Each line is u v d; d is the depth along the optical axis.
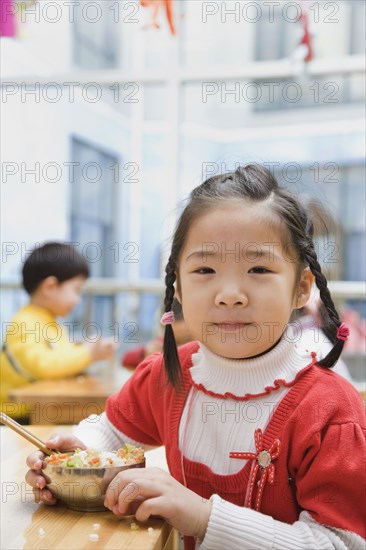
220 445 0.82
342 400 0.77
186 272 0.81
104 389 1.87
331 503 0.71
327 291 0.86
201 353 0.90
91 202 3.47
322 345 1.04
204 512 0.70
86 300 2.97
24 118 3.22
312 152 3.31
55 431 1.10
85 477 0.73
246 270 0.77
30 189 3.28
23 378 2.09
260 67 2.80
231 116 3.33
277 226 0.79
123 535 0.67
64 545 0.65
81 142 3.55
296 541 0.68
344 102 3.23
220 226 0.78
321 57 2.77
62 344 2.26
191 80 2.88
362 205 3.14
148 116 3.06
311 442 0.74
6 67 2.95
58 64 3.19
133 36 3.01
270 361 0.80
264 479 0.76
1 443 1.02
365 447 0.73
